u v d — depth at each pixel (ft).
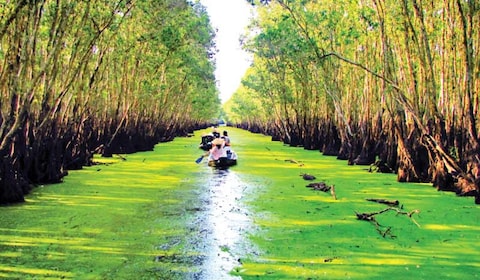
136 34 80.18
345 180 55.36
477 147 41.60
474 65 43.91
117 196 42.29
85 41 52.95
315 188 48.11
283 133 154.20
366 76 74.74
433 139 44.39
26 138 43.65
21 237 27.76
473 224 32.37
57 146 50.83
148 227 30.71
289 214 35.45
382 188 48.85
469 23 43.29
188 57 120.98
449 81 49.24
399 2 50.80
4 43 41.98
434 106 46.70
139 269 22.34
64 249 25.43
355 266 23.17
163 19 84.69
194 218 33.58
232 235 29.01
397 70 63.26
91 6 52.11
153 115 123.85
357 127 83.05
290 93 133.08
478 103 43.83
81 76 59.52
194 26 98.78
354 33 68.23
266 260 24.03
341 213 35.99
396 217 34.73
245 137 209.46
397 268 22.88
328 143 97.91
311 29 84.38
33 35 37.19
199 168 67.36
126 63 83.82
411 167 53.78
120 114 91.50
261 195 44.01
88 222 31.83
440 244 27.32
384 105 66.33
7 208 36.14
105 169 63.82
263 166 71.41
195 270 22.29
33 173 47.57
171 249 25.77
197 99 197.88
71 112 57.47
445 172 47.01
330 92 85.81
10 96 35.58
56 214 34.17
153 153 95.66
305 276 21.63
